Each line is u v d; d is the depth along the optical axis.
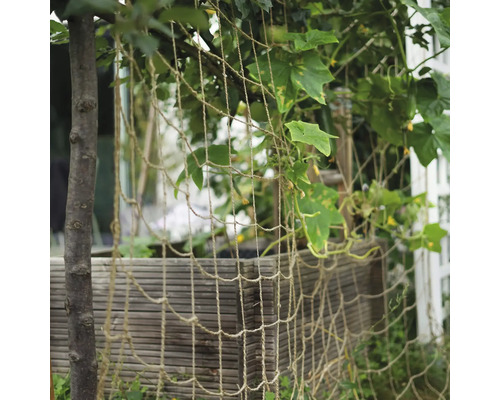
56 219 5.20
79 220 1.52
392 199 3.10
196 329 2.20
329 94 2.81
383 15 2.71
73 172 1.52
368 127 3.22
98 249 3.02
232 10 2.00
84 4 1.28
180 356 2.23
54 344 2.42
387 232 3.52
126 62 2.29
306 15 2.50
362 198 3.12
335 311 2.79
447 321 3.76
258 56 2.27
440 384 3.01
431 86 2.69
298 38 2.14
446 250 3.86
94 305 2.34
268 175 3.86
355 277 2.96
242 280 2.14
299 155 2.14
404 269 3.75
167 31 1.31
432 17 2.42
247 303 2.17
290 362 2.16
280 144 2.31
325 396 2.53
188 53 2.19
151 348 2.26
